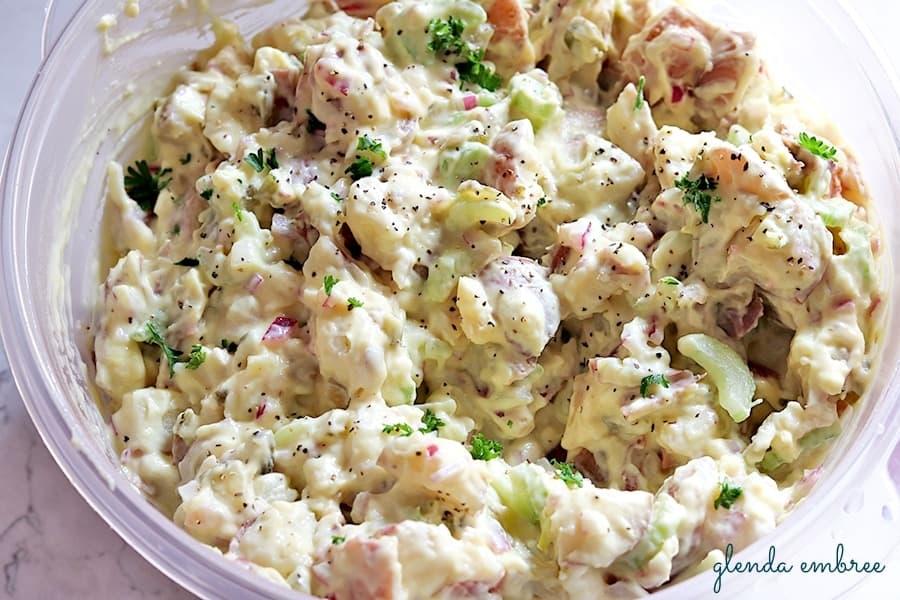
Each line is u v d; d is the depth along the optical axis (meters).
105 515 0.32
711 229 0.36
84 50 0.38
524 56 0.41
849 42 0.39
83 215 0.39
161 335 0.37
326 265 0.36
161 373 0.37
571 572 0.32
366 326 0.35
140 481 0.35
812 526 0.32
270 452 0.34
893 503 0.34
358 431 0.34
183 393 0.36
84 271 0.39
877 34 0.45
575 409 0.36
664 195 0.37
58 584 0.35
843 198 0.38
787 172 0.37
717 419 0.36
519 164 0.38
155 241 0.40
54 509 0.36
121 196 0.40
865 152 0.39
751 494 0.34
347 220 0.37
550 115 0.40
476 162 0.38
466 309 0.36
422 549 0.31
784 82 0.42
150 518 0.31
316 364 0.36
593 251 0.37
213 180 0.38
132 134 0.41
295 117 0.40
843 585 0.33
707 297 0.36
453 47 0.40
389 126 0.39
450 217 0.37
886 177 0.38
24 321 0.34
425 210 0.37
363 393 0.35
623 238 0.37
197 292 0.37
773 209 0.36
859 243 0.36
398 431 0.34
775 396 0.36
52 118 0.37
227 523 0.33
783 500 0.34
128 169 0.41
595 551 0.32
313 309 0.36
